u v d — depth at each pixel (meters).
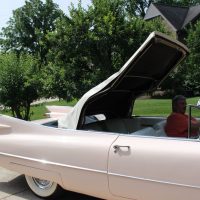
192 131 4.16
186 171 3.56
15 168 4.78
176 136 4.52
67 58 10.20
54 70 10.21
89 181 4.17
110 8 9.91
